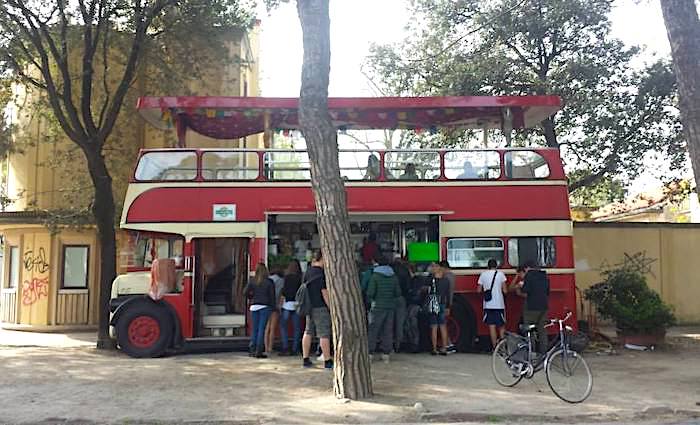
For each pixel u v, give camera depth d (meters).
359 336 9.00
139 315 12.85
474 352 13.21
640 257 19.61
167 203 13.15
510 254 13.28
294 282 12.71
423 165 13.47
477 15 19.39
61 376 10.60
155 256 13.66
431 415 8.06
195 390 9.50
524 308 11.93
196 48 16.61
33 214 19.22
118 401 8.82
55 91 14.68
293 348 12.79
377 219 13.41
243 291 13.64
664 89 18.19
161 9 15.09
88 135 14.76
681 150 18.44
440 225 13.22
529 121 15.58
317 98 9.07
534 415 8.16
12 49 14.88
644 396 9.30
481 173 13.52
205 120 14.86
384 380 10.17
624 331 14.51
